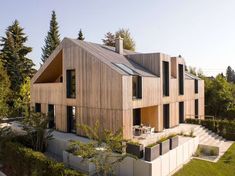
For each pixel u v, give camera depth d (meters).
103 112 15.45
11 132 15.75
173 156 12.79
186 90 23.50
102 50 18.86
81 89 16.98
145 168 11.03
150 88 17.12
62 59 19.44
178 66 21.89
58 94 19.08
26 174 11.81
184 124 22.52
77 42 17.83
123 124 14.36
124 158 11.32
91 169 11.78
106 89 15.24
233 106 34.06
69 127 18.45
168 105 19.98
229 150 17.47
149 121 18.66
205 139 19.31
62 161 14.07
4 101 21.53
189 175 12.44
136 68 17.62
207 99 34.19
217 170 13.40
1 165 14.23
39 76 20.97
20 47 39.91
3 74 29.19
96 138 12.16
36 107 21.70
